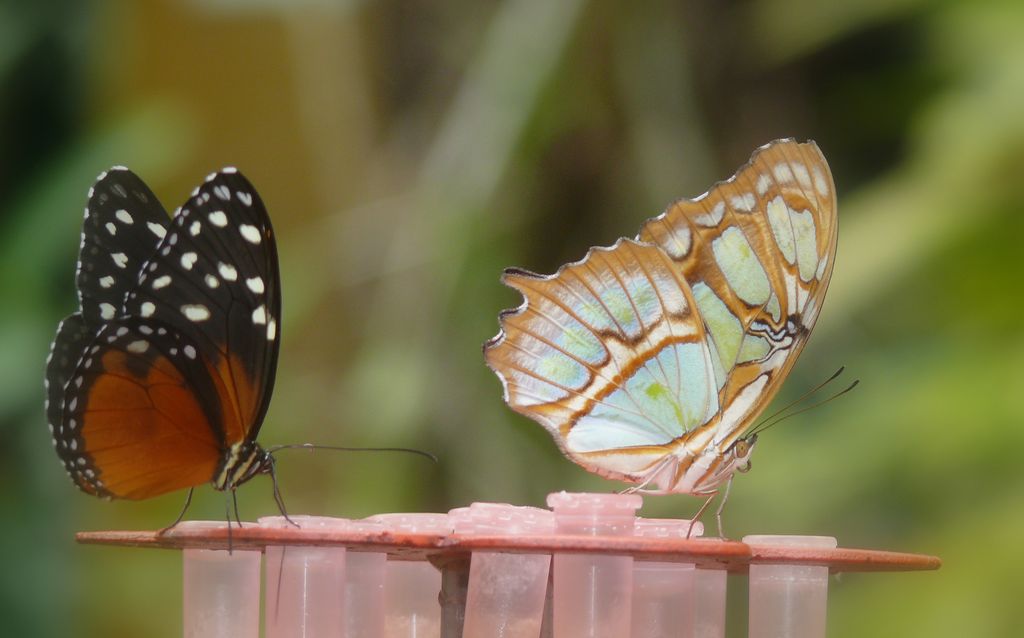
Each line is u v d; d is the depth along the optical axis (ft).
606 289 3.25
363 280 4.62
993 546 3.64
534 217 4.42
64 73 5.40
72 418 3.17
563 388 3.25
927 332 3.92
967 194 3.73
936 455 3.70
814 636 3.16
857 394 3.94
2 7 5.27
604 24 4.28
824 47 4.61
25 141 5.52
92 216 3.21
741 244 3.26
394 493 4.30
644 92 4.37
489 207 4.33
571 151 4.39
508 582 3.14
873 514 3.75
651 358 3.26
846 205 4.15
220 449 3.21
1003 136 3.72
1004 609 3.61
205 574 3.15
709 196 3.26
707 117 4.55
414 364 4.37
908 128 4.51
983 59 3.84
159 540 3.10
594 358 3.25
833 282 3.76
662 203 4.42
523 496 4.41
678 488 3.26
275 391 4.59
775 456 3.86
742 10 4.46
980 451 3.68
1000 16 3.87
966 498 3.70
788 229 3.25
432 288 4.39
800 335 3.25
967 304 3.76
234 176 3.20
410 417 4.32
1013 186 3.72
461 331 4.39
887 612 3.66
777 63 4.56
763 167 3.25
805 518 3.76
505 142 4.27
